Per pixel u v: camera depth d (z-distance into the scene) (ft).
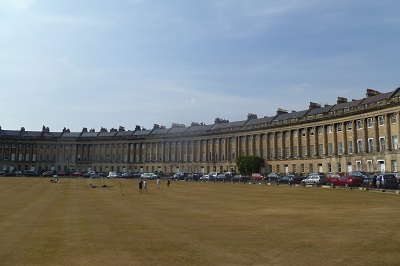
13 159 452.35
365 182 157.38
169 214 77.82
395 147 217.36
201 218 70.54
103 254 43.24
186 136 403.13
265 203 98.53
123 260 40.50
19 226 64.08
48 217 75.92
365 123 241.14
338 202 96.63
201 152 390.83
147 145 439.63
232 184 218.59
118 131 480.64
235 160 328.29
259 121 346.95
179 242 48.78
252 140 342.03
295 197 116.16
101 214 80.02
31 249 46.32
